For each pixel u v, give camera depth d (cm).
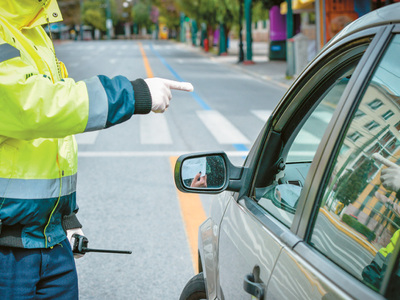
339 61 194
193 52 5175
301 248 167
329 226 165
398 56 150
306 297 152
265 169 231
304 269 159
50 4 208
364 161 164
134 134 1068
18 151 199
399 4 163
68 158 213
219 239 247
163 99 204
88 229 546
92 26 12150
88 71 2762
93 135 1057
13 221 202
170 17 8188
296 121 232
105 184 710
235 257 217
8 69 185
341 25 1747
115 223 563
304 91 217
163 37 11794
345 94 169
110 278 439
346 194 166
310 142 291
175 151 912
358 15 1741
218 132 1088
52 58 219
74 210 234
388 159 161
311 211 170
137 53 4928
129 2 13738
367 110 159
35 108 185
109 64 3356
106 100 193
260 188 230
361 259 157
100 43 8356
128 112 197
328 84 215
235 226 228
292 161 255
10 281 206
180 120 1245
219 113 1352
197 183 232
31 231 207
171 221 569
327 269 151
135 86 199
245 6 3269
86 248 237
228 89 1945
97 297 407
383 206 162
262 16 3653
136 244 507
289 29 2505
